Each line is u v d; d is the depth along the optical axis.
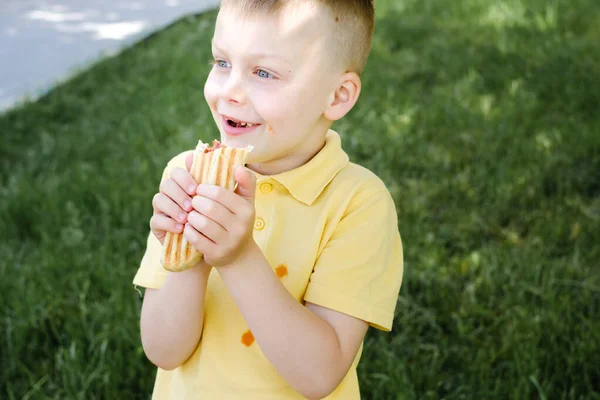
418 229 3.65
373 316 1.53
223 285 1.57
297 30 1.44
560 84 5.55
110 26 8.65
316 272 1.53
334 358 1.46
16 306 3.07
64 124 5.49
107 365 2.71
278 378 1.53
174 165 1.73
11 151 4.90
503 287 3.16
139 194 4.05
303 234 1.54
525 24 7.09
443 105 5.32
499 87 5.67
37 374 2.76
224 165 1.37
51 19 8.94
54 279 3.27
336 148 1.61
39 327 2.99
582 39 6.53
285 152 1.52
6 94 6.33
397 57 6.45
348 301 1.51
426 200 4.01
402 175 4.32
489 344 2.87
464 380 2.68
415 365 2.75
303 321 1.43
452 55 6.39
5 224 3.87
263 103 1.45
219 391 1.52
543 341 2.81
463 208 3.93
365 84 5.81
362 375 2.68
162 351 1.52
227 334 1.54
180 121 5.23
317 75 1.48
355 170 1.63
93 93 6.10
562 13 7.27
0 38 8.07
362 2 1.54
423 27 7.24
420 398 2.61
